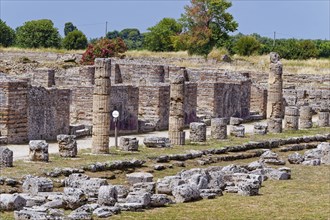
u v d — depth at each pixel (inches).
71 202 1408.7
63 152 1862.7
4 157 1680.6
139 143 2223.2
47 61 3663.9
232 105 2984.7
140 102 2652.6
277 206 1534.2
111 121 2449.6
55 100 2240.4
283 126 2829.7
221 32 4832.7
